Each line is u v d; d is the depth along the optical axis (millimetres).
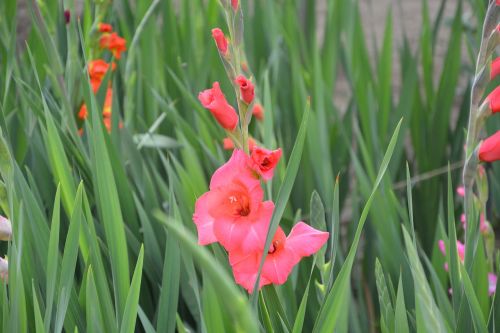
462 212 3416
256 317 1828
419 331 1938
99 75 2889
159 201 2881
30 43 3074
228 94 3240
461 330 2172
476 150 2109
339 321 2002
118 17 3621
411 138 3631
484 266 2268
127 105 3000
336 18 3773
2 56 3049
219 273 1580
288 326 1949
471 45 3914
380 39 5875
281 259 1851
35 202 2234
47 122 2275
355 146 3926
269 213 1814
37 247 2229
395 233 2561
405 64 3818
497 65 2090
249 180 1819
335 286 1925
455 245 2162
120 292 2107
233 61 1955
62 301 2031
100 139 2100
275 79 3475
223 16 3662
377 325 2918
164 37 3725
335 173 3395
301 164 3164
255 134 3188
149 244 2490
